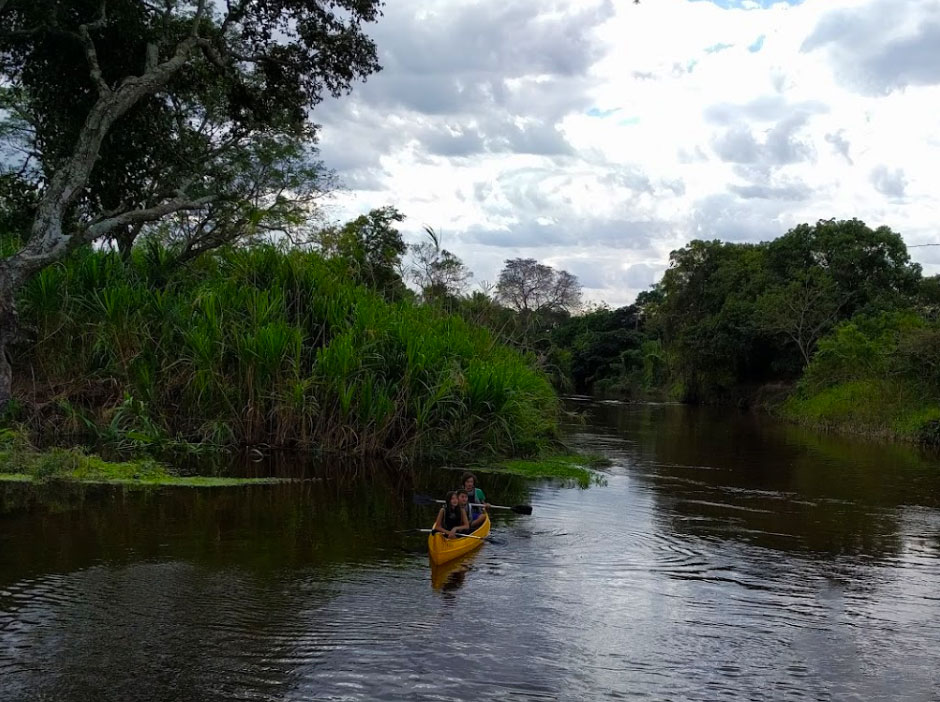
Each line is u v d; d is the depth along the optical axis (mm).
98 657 6742
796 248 51812
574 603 8828
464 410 18281
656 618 8469
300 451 17672
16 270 16344
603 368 82812
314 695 6246
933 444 29250
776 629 8312
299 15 21594
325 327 19422
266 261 20531
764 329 48156
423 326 19953
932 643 8102
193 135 24969
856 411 35062
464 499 11523
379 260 27344
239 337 17625
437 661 7012
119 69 21188
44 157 22641
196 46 20422
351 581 9148
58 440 16688
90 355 18000
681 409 49719
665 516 13734
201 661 6766
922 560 11492
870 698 6719
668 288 60344
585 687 6648
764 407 49375
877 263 48656
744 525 13336
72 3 19453
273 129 27094
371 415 17484
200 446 16969
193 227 25891
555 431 22203
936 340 31938
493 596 8914
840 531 13195
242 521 11586
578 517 13336
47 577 8680
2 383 16188
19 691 6059
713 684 6855
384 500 13609
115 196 22484
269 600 8336
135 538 10383
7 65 20344
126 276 19859
